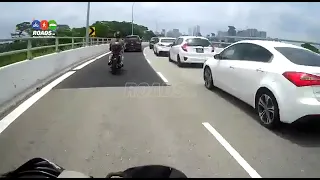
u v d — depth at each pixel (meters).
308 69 4.98
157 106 6.97
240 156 4.27
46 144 4.61
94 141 4.75
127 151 4.39
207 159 4.15
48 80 10.24
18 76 7.65
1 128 5.31
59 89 8.75
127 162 4.04
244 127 5.54
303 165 4.01
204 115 6.28
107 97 7.79
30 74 8.64
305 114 4.83
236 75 6.89
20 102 7.17
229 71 7.31
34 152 4.32
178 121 5.84
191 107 6.92
